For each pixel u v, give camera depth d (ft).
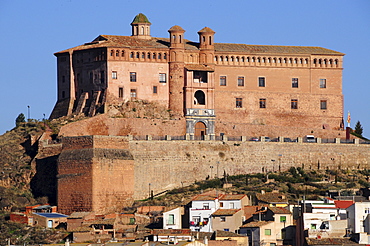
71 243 535.19
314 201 581.94
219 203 599.57
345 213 541.75
